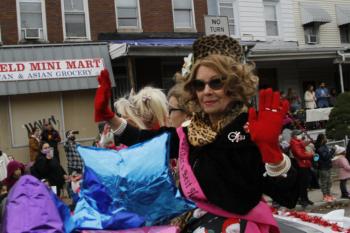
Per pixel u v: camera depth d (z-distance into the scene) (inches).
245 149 78.4
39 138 476.7
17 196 84.7
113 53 580.4
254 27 768.3
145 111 119.6
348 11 840.3
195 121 87.7
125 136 99.0
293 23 801.6
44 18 616.1
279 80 775.7
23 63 539.5
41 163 381.4
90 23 639.8
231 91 81.8
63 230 82.6
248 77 82.0
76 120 562.6
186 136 86.1
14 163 229.9
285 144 438.0
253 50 673.6
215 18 318.7
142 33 669.3
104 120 98.4
